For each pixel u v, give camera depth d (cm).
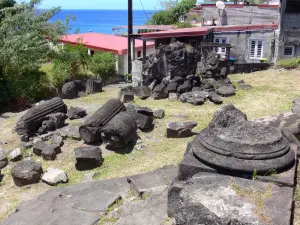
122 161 753
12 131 959
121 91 1238
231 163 462
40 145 819
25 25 1468
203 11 2514
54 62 1564
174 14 3616
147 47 2197
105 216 515
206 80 1243
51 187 676
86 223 496
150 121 905
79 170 738
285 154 477
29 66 1424
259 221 362
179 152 769
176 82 1187
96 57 1695
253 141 474
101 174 702
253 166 455
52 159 786
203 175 465
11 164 784
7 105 1302
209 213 369
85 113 1045
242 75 1555
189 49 1210
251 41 1953
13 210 589
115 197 566
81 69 1666
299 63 1620
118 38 2348
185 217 377
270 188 429
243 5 2356
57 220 507
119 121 801
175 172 642
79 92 1378
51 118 920
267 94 1199
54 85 1484
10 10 1479
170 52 1180
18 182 691
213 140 493
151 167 708
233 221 364
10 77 1376
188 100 1118
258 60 1958
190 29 1831
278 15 2058
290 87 1301
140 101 1174
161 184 597
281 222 367
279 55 1906
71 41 2009
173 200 470
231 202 398
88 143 838
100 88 1432
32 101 1372
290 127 712
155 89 1191
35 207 560
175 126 855
